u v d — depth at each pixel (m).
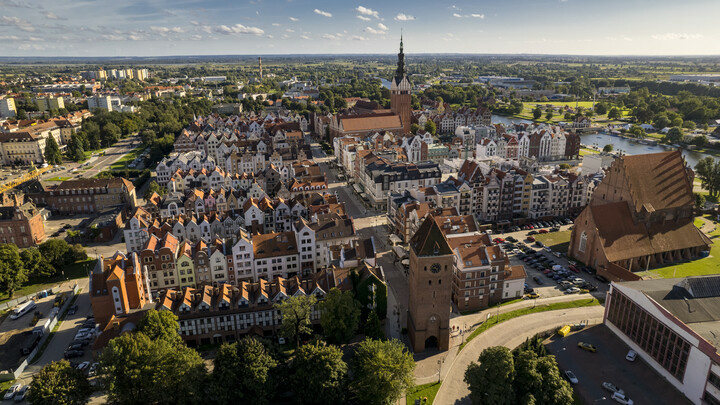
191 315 118.50
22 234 178.12
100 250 177.75
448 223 157.50
